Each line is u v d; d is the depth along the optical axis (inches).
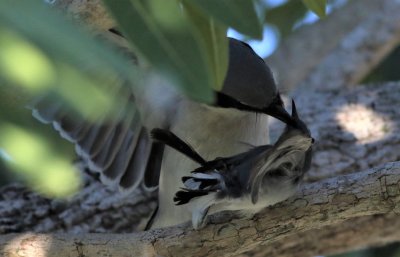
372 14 535.8
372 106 441.1
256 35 214.5
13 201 407.5
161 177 365.1
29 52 176.6
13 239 312.5
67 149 386.0
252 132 349.1
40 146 221.8
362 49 532.7
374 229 404.2
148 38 203.0
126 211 412.5
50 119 371.6
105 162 401.4
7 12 173.8
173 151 353.1
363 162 421.1
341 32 534.0
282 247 401.1
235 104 336.8
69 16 262.7
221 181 283.9
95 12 269.7
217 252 300.8
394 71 531.8
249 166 282.7
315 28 534.3
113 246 305.1
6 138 217.3
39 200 407.5
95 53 181.6
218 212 299.9
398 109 439.2
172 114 362.0
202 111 344.5
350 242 408.5
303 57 529.3
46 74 181.2
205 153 351.3
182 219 358.9
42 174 221.6
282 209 293.9
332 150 423.8
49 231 402.9
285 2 490.0
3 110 224.5
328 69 530.3
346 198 291.1
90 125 388.5
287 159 283.0
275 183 286.4
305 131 263.6
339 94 451.2
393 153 423.2
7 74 180.4
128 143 402.3
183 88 199.5
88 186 417.4
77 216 408.8
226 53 241.1
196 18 237.5
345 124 432.5
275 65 527.2
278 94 343.9
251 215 296.0
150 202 413.7
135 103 375.9
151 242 301.9
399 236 409.1
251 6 215.2
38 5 176.1
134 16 204.1
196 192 284.2
